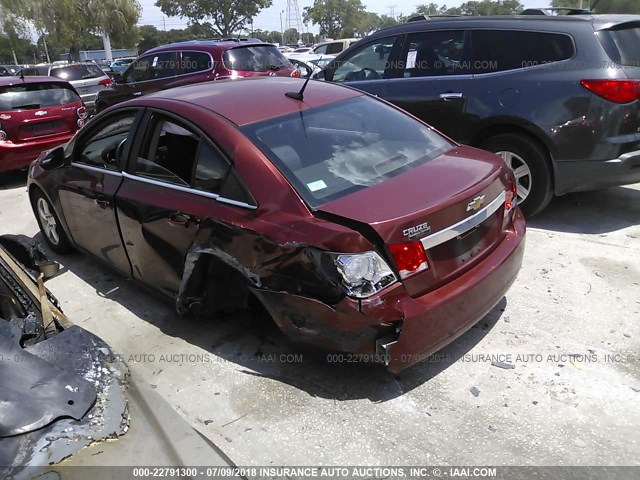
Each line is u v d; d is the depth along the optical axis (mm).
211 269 3203
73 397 1728
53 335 2160
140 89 10711
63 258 5043
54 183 4520
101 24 46281
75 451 1572
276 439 2646
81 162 4316
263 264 2797
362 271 2512
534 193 5086
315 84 4000
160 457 1662
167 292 3648
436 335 2715
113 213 3816
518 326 3500
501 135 5168
